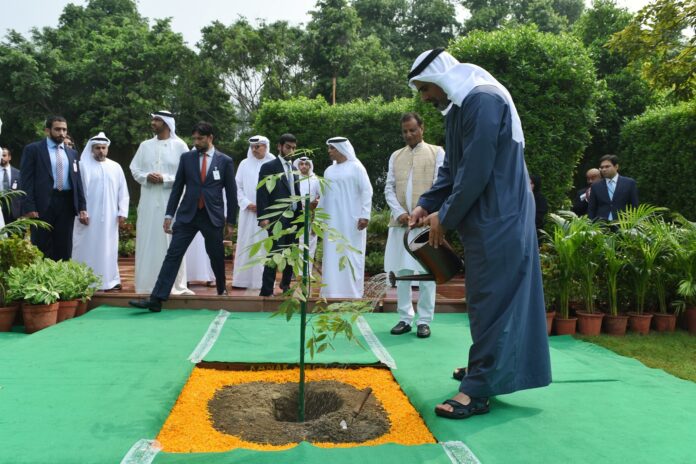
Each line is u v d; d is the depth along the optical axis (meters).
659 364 4.17
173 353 3.96
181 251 5.70
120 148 22.95
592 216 7.01
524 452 2.40
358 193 6.17
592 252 5.22
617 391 3.31
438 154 4.80
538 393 3.25
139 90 22.27
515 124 2.93
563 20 28.66
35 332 4.78
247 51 23.50
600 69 14.41
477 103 2.83
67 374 3.43
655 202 10.53
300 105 12.29
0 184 7.96
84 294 5.44
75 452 2.31
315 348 4.17
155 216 6.29
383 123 12.24
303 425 2.77
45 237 6.11
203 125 5.79
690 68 8.33
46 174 6.02
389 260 4.86
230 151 22.30
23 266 5.14
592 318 5.23
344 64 25.92
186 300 5.86
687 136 9.64
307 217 2.89
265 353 4.01
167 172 6.41
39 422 2.64
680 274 5.51
